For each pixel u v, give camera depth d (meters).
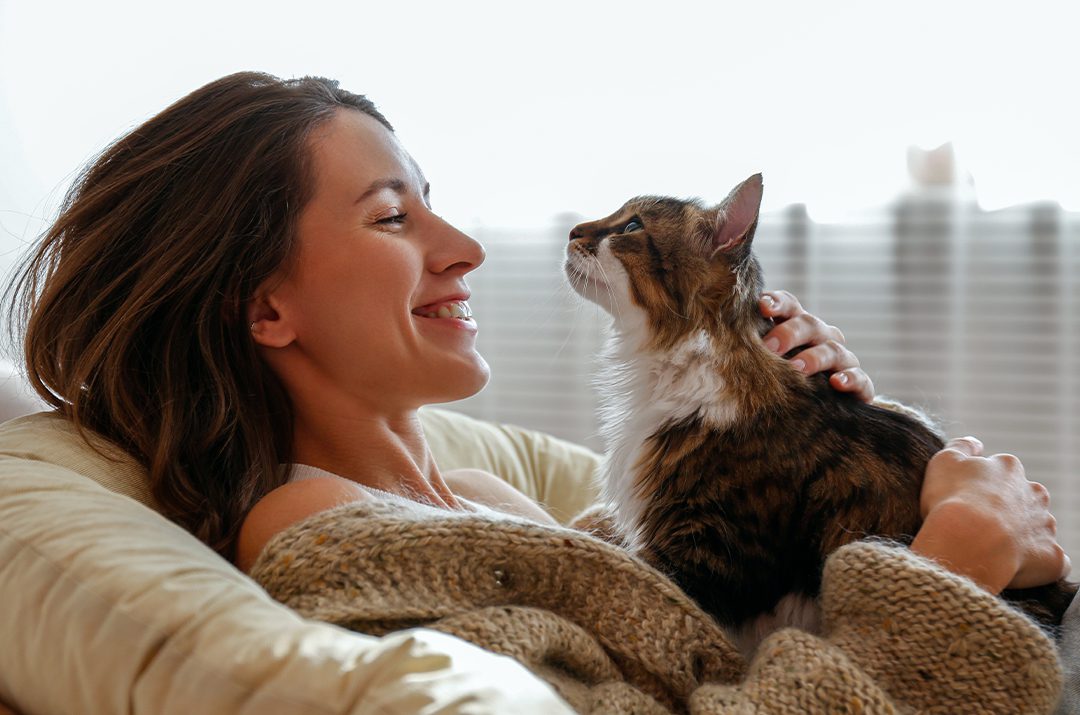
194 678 0.75
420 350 1.32
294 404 1.36
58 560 0.89
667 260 1.63
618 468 1.62
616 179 2.87
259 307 1.30
